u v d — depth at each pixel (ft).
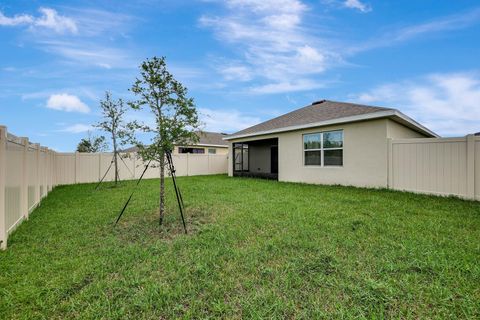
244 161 58.65
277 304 6.97
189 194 25.99
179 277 8.56
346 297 7.29
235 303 7.13
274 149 52.19
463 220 14.78
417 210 17.38
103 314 6.68
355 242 11.38
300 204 19.89
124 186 34.81
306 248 10.84
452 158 22.26
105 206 20.47
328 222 14.58
